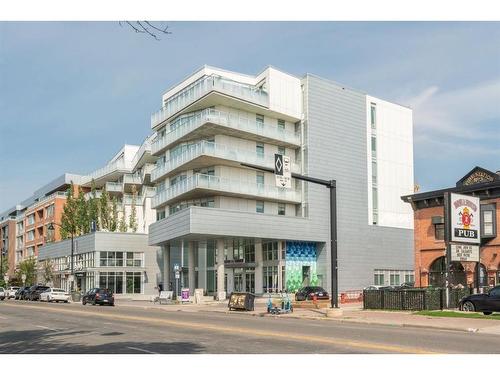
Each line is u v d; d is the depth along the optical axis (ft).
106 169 290.56
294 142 203.62
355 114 221.46
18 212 420.77
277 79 198.59
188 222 169.99
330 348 47.42
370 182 224.12
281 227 190.90
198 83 187.01
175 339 55.93
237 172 191.83
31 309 123.75
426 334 61.52
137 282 236.63
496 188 123.13
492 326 70.69
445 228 105.70
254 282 206.49
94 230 240.94
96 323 79.15
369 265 218.18
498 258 122.31
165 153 211.61
